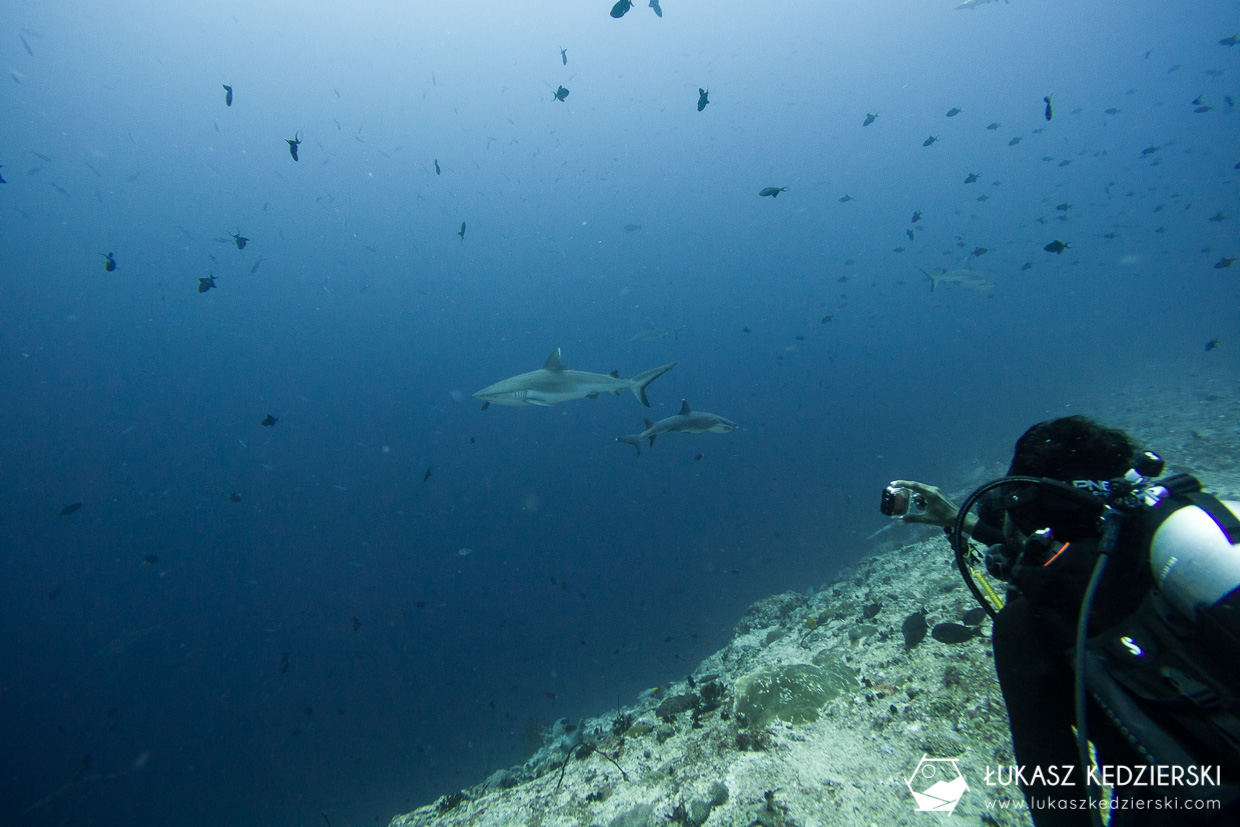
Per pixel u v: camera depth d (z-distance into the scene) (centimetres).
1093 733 103
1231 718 76
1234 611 79
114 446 5000
